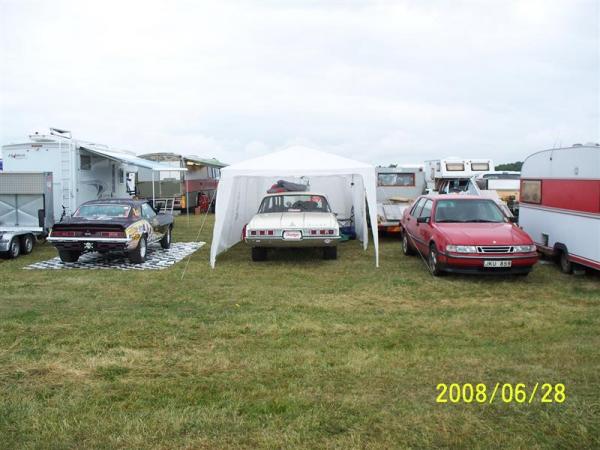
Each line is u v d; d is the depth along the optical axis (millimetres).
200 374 4828
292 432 3680
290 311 7098
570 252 9422
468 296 7996
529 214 11227
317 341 5789
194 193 26125
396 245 13836
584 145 9086
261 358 5207
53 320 6609
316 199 12227
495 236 8953
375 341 5770
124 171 18625
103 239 10336
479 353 5297
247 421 3852
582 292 8188
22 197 12672
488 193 16953
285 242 10633
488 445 3510
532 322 6504
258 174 10602
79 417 3928
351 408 4043
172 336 5945
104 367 4980
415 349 5469
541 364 4969
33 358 5223
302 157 11273
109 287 8680
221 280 9250
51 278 9438
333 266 10633
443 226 9695
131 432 3697
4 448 3492
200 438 3619
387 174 18438
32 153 14375
